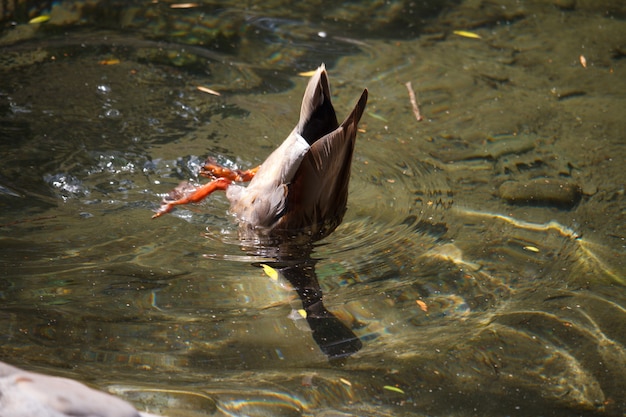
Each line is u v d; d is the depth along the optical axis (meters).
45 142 6.57
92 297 4.95
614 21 9.50
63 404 3.38
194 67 7.94
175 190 6.01
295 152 5.39
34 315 4.72
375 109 7.57
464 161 6.88
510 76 8.29
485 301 5.21
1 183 6.04
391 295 5.21
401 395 4.28
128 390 4.07
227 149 6.72
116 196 6.09
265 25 8.95
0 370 3.51
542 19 9.52
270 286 5.23
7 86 7.26
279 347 4.64
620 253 5.79
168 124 6.99
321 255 5.65
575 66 8.52
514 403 4.28
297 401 4.15
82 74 7.58
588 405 4.31
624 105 7.79
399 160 6.84
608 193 6.49
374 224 6.03
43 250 5.39
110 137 6.72
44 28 8.40
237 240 5.75
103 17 8.73
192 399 4.05
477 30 9.21
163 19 8.83
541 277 5.49
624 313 5.12
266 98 7.54
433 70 8.32
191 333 4.70
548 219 6.16
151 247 5.55
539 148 7.09
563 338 4.86
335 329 4.85
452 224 6.05
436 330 4.89
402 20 9.34
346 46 8.69
